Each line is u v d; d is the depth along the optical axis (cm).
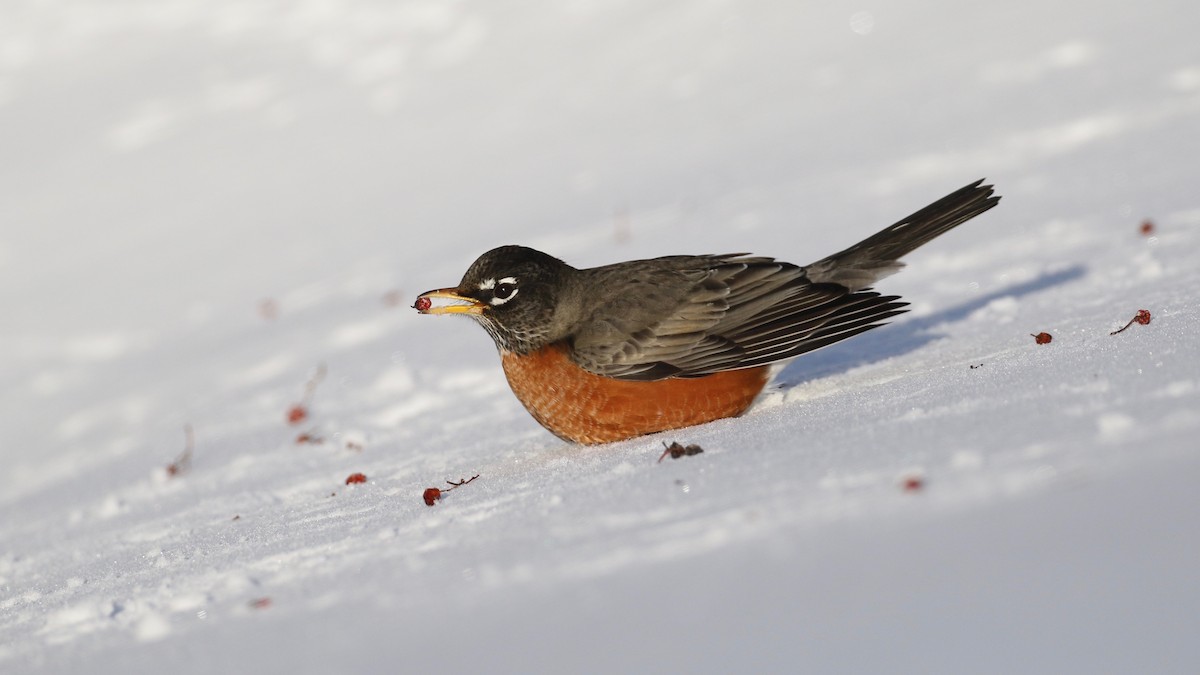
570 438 951
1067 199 1473
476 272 934
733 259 962
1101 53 2061
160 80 3188
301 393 1480
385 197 2336
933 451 659
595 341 911
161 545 923
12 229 2577
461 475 934
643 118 2406
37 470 1487
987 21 2395
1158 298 990
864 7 2662
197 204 2533
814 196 1764
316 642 596
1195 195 1355
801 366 1055
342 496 971
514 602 589
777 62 2503
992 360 898
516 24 3077
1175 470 556
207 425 1452
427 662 543
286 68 3123
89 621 725
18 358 1989
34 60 3381
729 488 684
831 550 561
